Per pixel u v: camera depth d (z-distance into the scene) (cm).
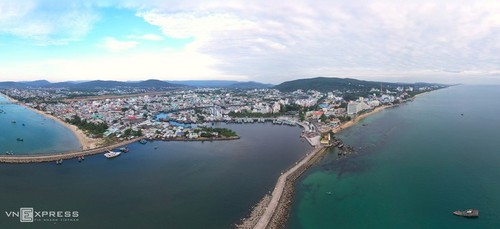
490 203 13112
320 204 13362
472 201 13350
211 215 12200
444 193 14262
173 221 11756
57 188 15112
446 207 12862
